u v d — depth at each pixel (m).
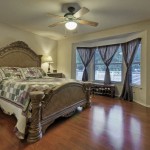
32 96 1.92
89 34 4.89
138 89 4.20
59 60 5.88
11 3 2.75
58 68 5.90
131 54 4.36
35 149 1.75
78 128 2.39
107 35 4.45
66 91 2.78
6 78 3.30
